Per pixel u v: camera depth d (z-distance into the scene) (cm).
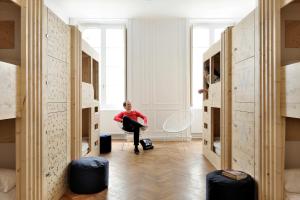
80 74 324
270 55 210
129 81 645
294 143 233
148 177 332
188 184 305
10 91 178
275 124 204
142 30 649
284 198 200
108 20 653
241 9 596
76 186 278
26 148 196
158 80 648
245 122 262
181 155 462
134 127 484
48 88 233
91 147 405
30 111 200
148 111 645
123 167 380
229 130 319
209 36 666
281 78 201
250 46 248
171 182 312
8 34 211
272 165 209
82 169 276
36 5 210
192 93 657
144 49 649
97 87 476
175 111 647
